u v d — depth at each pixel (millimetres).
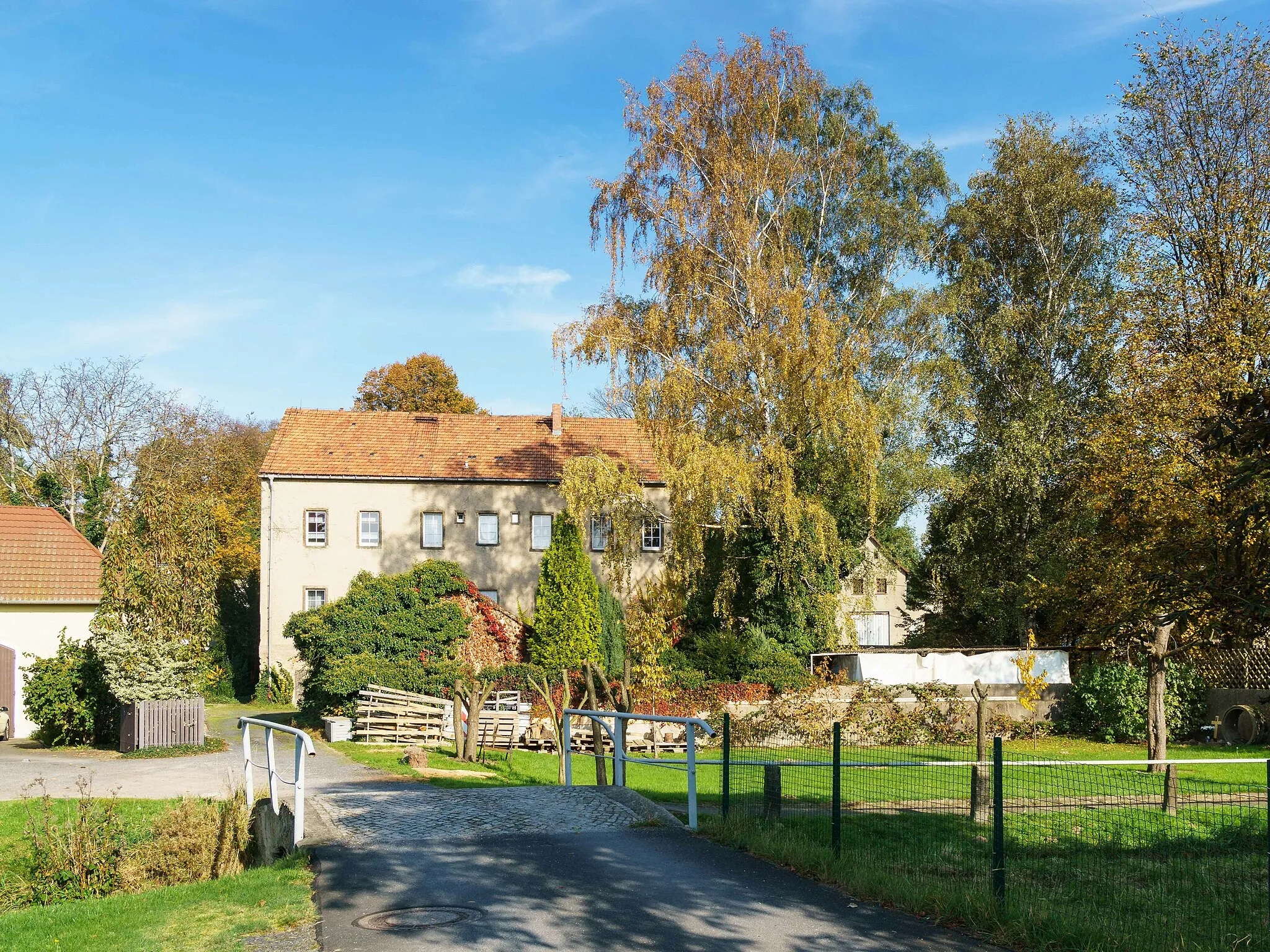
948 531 32719
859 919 7676
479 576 40781
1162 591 12141
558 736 23250
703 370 28328
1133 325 19109
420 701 26094
